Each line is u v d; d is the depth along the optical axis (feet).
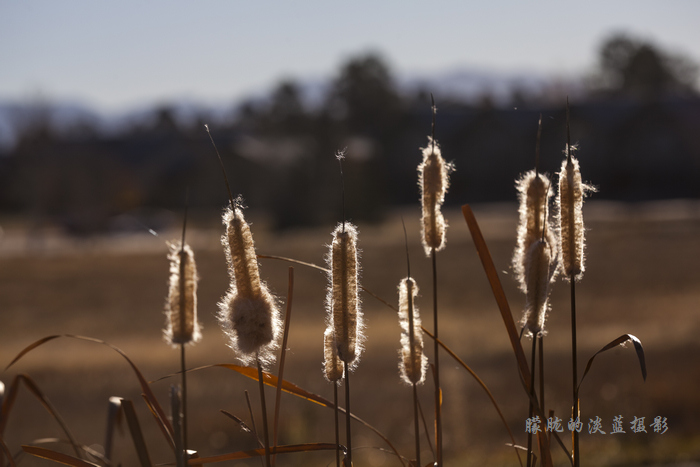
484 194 207.21
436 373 4.31
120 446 27.43
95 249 153.89
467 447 24.53
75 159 193.06
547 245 3.86
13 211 235.81
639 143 208.23
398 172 218.18
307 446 4.10
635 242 122.52
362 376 38.27
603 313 64.03
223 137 210.59
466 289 84.74
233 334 3.77
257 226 178.91
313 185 179.83
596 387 32.04
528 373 4.00
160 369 45.03
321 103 230.48
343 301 3.92
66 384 41.75
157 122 262.47
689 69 268.21
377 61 229.45
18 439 29.40
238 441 28.22
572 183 3.92
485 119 207.41
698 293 74.08
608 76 271.90
